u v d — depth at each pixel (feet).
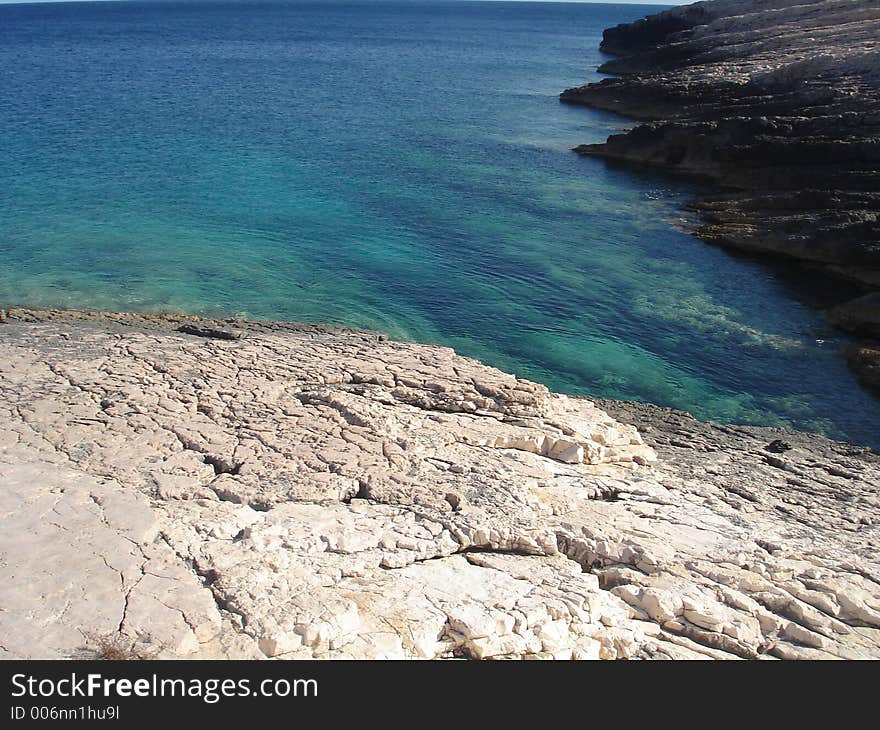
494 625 35.27
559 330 92.94
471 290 102.58
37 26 563.48
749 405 78.64
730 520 51.11
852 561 46.32
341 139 183.83
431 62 348.59
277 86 261.44
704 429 72.23
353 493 47.39
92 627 32.78
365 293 100.58
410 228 124.57
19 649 31.48
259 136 183.42
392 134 191.83
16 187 137.69
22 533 39.42
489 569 40.68
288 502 45.19
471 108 231.09
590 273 109.40
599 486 52.60
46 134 177.88
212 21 625.82
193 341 76.69
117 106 215.92
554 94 261.65
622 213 135.54
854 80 161.17
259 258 110.42
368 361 70.85
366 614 35.14
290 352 72.90
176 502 44.11
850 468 65.98
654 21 345.10
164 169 152.25
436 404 62.49
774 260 114.93
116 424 54.03
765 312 98.53
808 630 39.14
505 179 155.33
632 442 64.03
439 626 35.14
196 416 56.34
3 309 89.76
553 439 57.57
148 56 352.08
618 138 174.29
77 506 42.27
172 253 110.83
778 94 167.63
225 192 139.33
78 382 61.52
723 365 85.97
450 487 48.32
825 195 122.21
